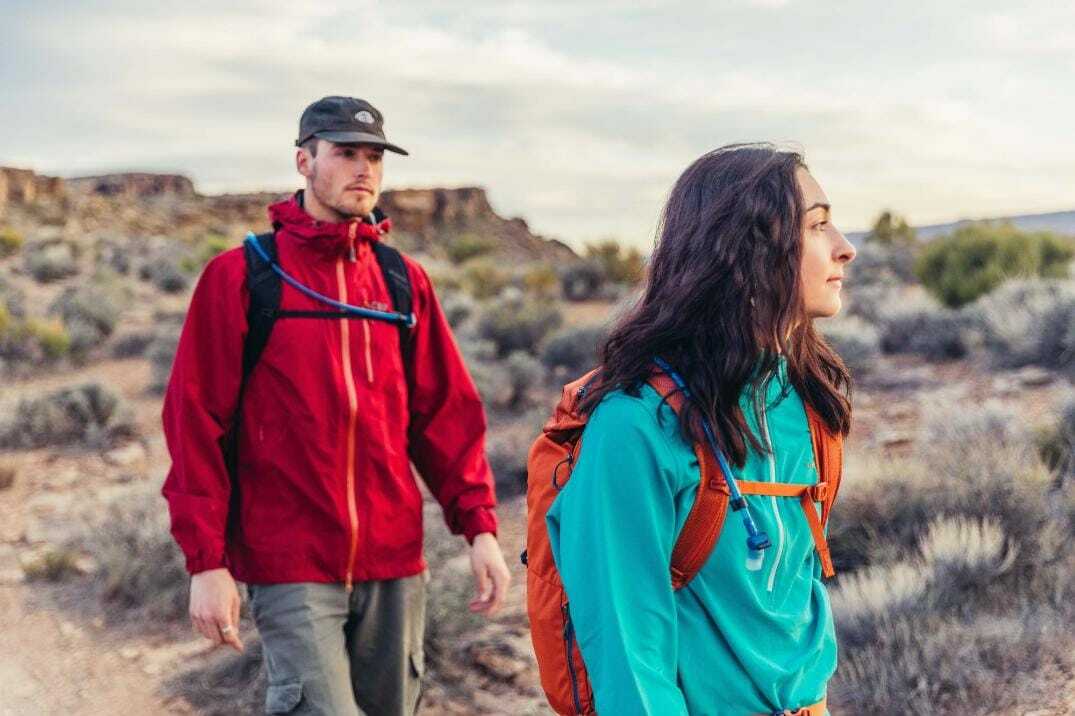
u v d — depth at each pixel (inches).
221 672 192.7
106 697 189.5
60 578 249.8
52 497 327.9
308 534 111.0
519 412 411.8
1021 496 195.9
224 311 111.8
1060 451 239.1
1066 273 560.7
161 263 1237.7
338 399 112.6
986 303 440.1
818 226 59.5
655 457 54.4
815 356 62.2
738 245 56.3
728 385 55.3
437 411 124.3
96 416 420.2
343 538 111.4
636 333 57.3
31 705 188.5
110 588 235.0
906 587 168.1
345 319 115.1
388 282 119.3
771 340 56.5
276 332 112.5
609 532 53.8
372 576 113.6
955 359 410.9
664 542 54.7
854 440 298.4
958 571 171.6
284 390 112.1
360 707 117.9
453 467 124.6
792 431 60.3
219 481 110.4
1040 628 155.2
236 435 113.5
